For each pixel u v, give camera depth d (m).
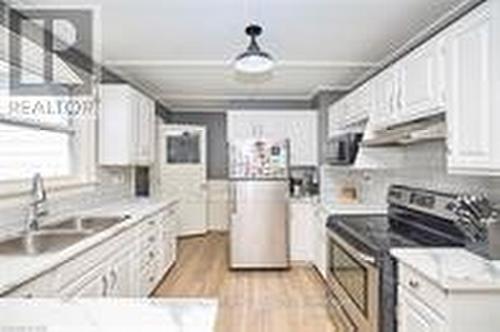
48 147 3.74
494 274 1.88
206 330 1.13
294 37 3.68
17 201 2.98
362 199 5.51
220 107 8.25
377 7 2.97
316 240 5.61
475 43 2.14
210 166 8.60
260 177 5.71
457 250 2.40
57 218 3.47
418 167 3.70
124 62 4.51
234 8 2.99
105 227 3.21
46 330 1.12
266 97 6.95
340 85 5.91
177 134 7.98
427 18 3.19
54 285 2.10
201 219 8.16
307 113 6.48
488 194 2.61
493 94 2.00
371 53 4.21
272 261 5.68
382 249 2.49
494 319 1.81
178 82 5.73
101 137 4.53
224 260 6.22
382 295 2.45
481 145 2.10
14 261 2.04
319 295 4.65
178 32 3.53
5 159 3.12
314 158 6.46
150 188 6.73
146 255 4.12
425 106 2.70
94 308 1.29
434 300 1.92
